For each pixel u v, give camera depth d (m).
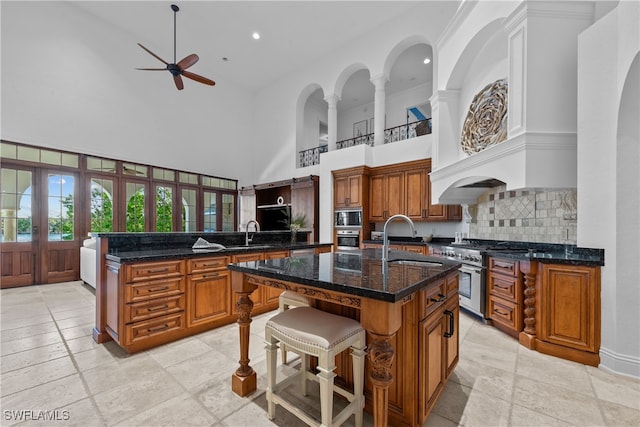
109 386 1.83
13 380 1.89
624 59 2.00
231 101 7.96
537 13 2.49
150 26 5.76
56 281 5.01
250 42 6.22
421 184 5.04
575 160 2.44
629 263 1.99
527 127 2.49
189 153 7.01
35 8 4.84
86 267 4.59
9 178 4.62
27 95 4.75
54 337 2.62
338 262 1.91
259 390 1.80
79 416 1.54
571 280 2.23
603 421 1.52
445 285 1.74
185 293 2.62
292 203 6.67
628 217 2.00
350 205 5.70
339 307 1.73
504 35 3.14
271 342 1.54
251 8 5.23
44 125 4.92
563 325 2.26
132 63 6.02
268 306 3.40
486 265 3.06
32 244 4.82
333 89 6.50
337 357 1.77
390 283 1.26
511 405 1.66
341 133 9.39
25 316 3.20
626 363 1.97
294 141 7.34
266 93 8.17
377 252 2.60
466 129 3.79
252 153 8.48
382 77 5.68
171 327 2.52
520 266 2.54
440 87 4.15
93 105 5.48
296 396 1.75
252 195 7.63
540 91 2.49
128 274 2.27
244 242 3.92
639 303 1.96
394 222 5.64
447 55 3.96
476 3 3.27
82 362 2.15
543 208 3.10
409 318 1.41
